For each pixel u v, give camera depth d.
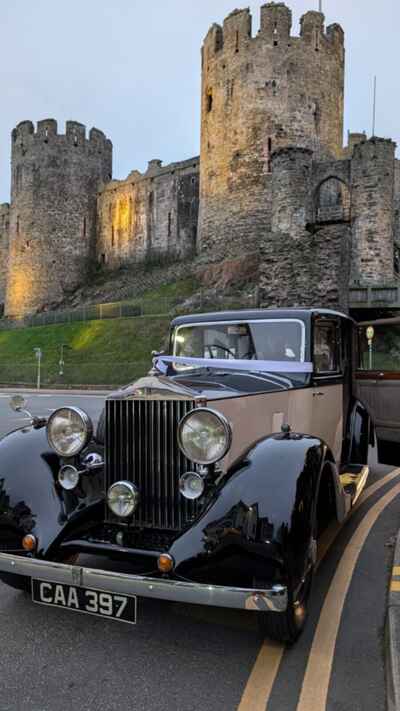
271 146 42.81
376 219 36.44
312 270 16.92
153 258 59.03
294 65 43.19
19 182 59.78
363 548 5.02
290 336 4.97
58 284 59.53
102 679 3.04
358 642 3.41
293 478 3.16
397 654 2.94
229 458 3.57
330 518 3.98
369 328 6.54
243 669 3.12
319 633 3.52
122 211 62.03
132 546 3.43
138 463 3.52
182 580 3.03
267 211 42.84
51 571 3.26
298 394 4.57
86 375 31.39
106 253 63.03
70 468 3.62
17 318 53.06
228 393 3.79
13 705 2.80
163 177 59.06
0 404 20.39
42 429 4.11
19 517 3.53
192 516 3.40
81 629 3.61
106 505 3.61
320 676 3.04
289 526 3.00
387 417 6.06
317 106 43.91
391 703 2.67
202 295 36.47
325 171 38.03
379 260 36.31
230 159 44.53
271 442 3.47
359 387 6.39
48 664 3.19
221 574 3.04
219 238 45.44
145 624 3.69
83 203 62.16
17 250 59.50
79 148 61.94
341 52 46.25
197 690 2.92
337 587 4.21
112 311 41.72
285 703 2.80
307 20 43.84
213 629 3.61
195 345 5.48
